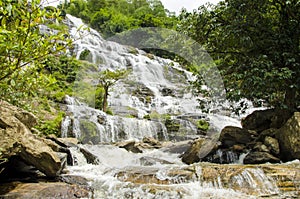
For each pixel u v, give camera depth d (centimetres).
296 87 562
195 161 536
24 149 335
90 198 319
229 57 693
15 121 349
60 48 282
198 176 382
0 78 265
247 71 593
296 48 582
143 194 337
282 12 620
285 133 513
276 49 610
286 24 613
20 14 249
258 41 623
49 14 272
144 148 727
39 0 252
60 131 714
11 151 318
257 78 556
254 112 719
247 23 614
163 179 382
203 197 327
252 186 357
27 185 325
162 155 624
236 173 380
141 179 387
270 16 656
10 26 259
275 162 505
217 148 573
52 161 354
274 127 634
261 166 407
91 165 473
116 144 691
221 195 333
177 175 388
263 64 571
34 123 409
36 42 266
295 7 597
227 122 734
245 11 620
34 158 341
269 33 614
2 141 315
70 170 425
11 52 254
